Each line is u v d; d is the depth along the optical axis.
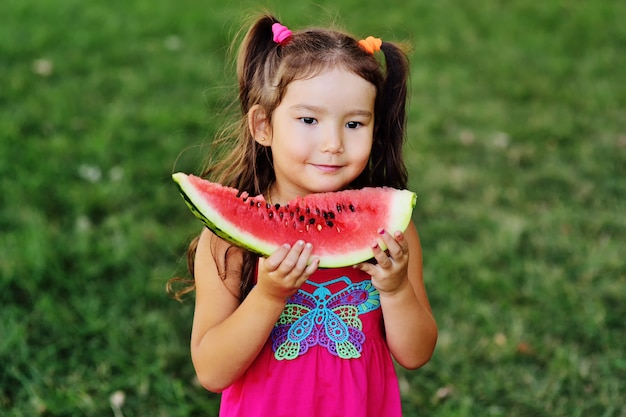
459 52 7.92
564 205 5.07
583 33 8.38
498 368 3.63
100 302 3.96
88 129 5.82
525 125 6.27
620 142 5.96
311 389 2.12
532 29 8.56
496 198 5.14
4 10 8.30
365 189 2.13
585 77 7.29
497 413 3.38
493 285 4.19
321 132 2.01
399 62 2.32
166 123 5.96
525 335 3.83
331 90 2.00
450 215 4.96
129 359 3.63
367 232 2.06
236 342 2.01
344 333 2.15
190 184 1.99
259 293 1.97
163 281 4.13
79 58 7.18
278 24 2.14
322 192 2.12
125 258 4.27
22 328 3.67
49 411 3.32
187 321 3.90
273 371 2.13
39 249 4.20
